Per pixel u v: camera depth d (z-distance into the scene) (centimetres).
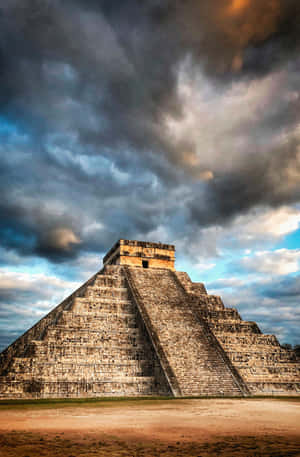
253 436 1372
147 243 5472
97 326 3919
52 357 3422
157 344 3681
